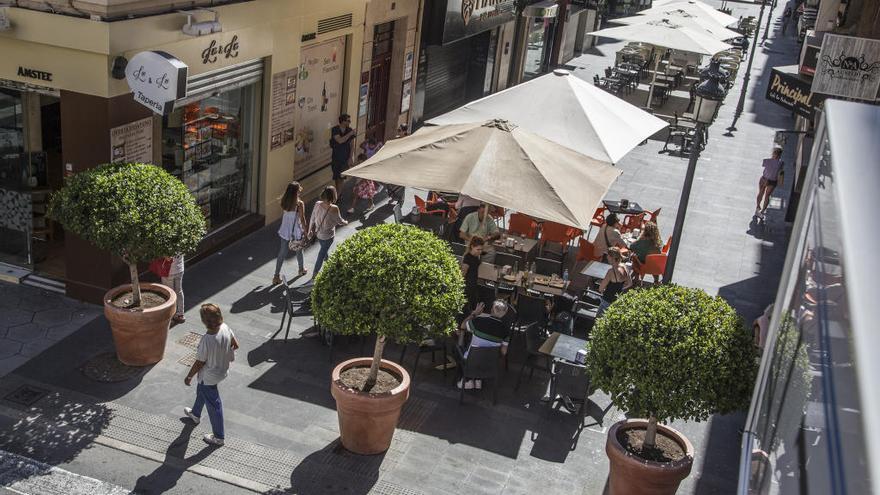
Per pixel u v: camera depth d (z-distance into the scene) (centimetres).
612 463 866
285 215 1345
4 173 1252
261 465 925
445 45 2514
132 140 1207
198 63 1304
